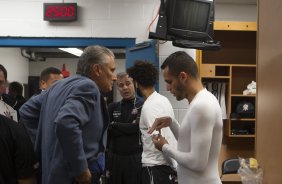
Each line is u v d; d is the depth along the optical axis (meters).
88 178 1.51
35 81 9.08
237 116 3.92
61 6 3.77
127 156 2.48
